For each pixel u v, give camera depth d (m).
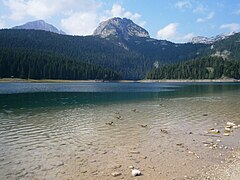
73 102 56.34
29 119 34.59
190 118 35.69
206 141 23.83
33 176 15.87
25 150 20.88
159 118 35.78
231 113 39.81
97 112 41.41
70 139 24.36
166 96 73.62
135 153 20.38
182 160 18.75
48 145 22.34
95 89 110.44
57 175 16.02
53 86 136.00
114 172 16.25
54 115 38.12
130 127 29.78
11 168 17.09
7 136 25.22
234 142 23.48
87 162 18.28
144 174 16.19
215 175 15.86
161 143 23.20
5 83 170.25
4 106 48.38
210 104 52.19
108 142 23.44
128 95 77.19
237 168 16.83
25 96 71.06
